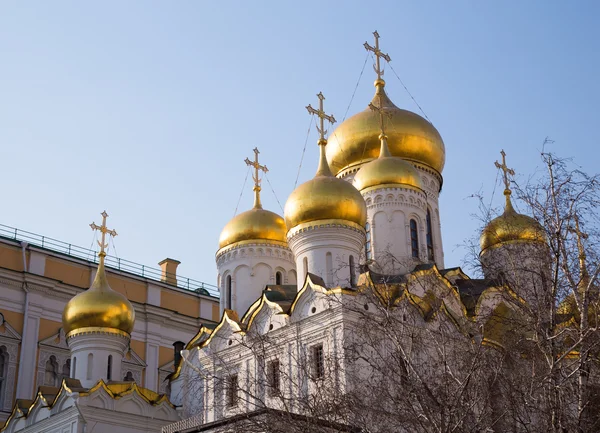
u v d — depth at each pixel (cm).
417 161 6028
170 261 7906
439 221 6100
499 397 2912
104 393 5222
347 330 4294
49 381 6456
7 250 6531
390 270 5131
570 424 2603
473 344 2995
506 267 3119
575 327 2725
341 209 5128
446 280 4759
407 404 2766
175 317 7394
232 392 3700
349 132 6069
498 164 6016
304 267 5119
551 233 2742
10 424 5616
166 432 4950
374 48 6531
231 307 5834
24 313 6438
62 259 6856
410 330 3241
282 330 4634
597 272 2678
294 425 2842
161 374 7119
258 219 5962
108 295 5825
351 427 2900
